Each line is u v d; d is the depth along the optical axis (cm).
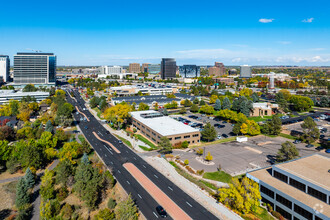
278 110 18462
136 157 9362
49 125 12100
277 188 5912
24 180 6500
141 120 13075
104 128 13875
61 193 6312
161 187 6975
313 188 5438
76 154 8731
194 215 5634
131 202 5575
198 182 7206
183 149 10269
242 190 5716
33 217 5519
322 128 13050
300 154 9588
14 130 11750
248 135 12456
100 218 5112
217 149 10288
